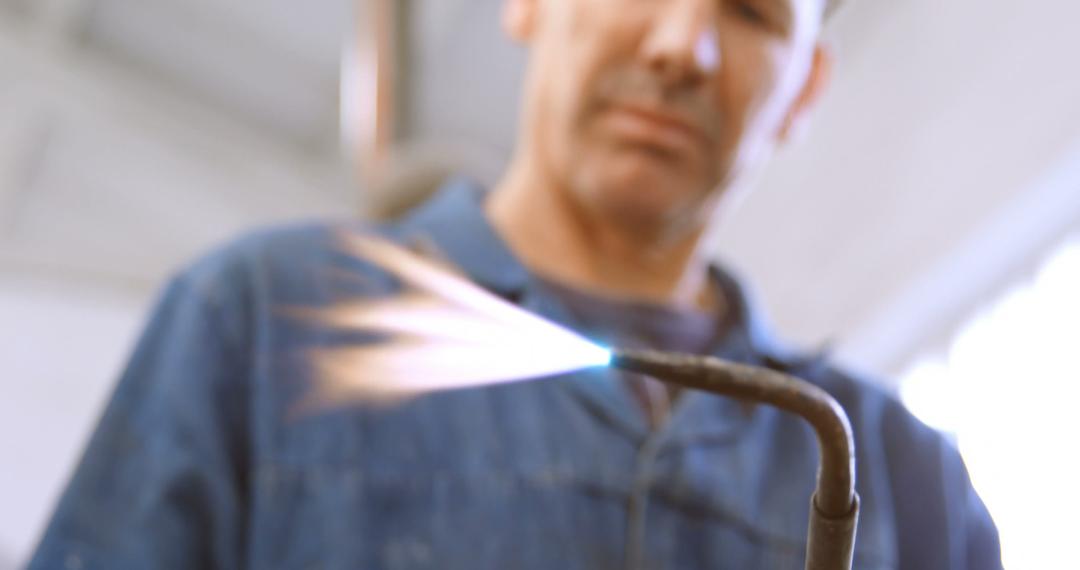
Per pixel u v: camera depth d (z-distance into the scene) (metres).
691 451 0.57
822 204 2.88
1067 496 2.50
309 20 3.99
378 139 1.47
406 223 0.67
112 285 4.27
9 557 3.68
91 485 0.50
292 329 0.56
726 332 0.68
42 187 4.39
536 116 0.66
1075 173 2.44
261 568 0.50
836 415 0.26
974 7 2.39
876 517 0.62
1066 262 2.62
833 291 3.09
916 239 2.82
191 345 0.55
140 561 0.48
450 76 2.84
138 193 4.45
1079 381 2.58
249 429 0.54
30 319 4.09
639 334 0.64
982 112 2.54
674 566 0.54
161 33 4.34
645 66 0.59
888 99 2.54
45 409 3.96
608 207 0.62
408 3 1.39
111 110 4.47
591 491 0.55
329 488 0.52
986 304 2.86
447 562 0.51
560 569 0.52
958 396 2.96
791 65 0.63
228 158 4.54
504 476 0.54
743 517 0.57
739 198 0.73
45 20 4.43
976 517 0.69
